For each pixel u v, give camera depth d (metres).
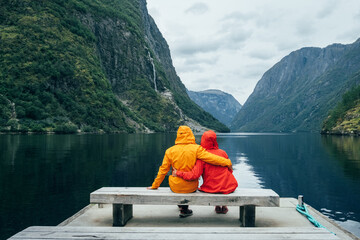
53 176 15.79
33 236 3.62
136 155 27.83
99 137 68.19
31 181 14.41
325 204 12.02
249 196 4.70
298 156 32.00
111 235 3.64
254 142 66.50
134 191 5.05
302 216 5.57
